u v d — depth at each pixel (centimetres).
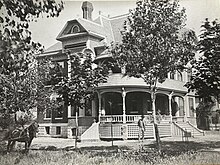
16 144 1230
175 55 1026
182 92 2209
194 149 1209
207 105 1598
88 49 1997
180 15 1051
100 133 1844
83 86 1295
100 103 1942
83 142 1658
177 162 968
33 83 1166
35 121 1252
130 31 1070
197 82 1084
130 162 975
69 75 1353
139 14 1050
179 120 2144
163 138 1755
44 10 568
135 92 2022
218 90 1066
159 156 1038
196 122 2109
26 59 539
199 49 1080
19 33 527
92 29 2027
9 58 506
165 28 1020
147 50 1020
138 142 1575
